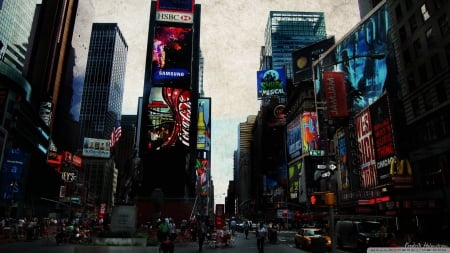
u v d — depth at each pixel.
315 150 98.31
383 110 48.81
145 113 69.12
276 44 190.50
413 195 39.50
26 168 75.25
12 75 80.38
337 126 59.53
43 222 35.75
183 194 64.06
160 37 74.25
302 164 100.56
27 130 81.81
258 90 162.88
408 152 41.88
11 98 70.56
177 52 73.56
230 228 48.59
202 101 130.50
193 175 70.56
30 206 82.75
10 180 70.31
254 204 163.50
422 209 34.41
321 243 15.44
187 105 70.44
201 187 87.19
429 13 39.53
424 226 36.47
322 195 12.41
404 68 43.97
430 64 39.03
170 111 69.50
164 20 75.44
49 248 21.83
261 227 21.16
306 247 25.55
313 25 196.25
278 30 193.88
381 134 48.91
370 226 22.77
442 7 37.44
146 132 67.75
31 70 131.88
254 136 196.75
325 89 52.72
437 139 36.59
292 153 111.25
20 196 72.94
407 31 43.56
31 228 29.25
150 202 58.97
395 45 46.44
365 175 53.19
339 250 24.22
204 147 114.88
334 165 14.13
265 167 151.50
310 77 118.88
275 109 156.88
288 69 184.75
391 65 59.53
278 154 150.25
